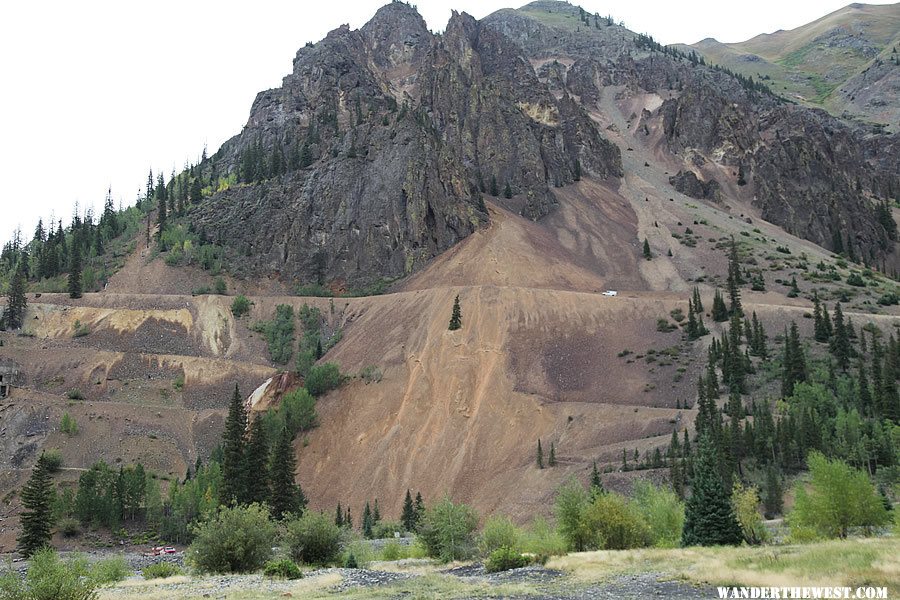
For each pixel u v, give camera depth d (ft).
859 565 132.16
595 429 446.19
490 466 440.04
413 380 541.34
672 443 375.45
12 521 387.96
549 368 545.44
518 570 179.32
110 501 398.01
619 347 573.33
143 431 504.43
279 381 565.53
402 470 457.27
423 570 200.34
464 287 655.35
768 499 318.86
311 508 447.42
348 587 162.61
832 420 394.73
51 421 488.02
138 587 176.76
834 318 558.97
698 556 169.48
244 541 209.56
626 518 222.48
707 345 556.51
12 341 623.36
